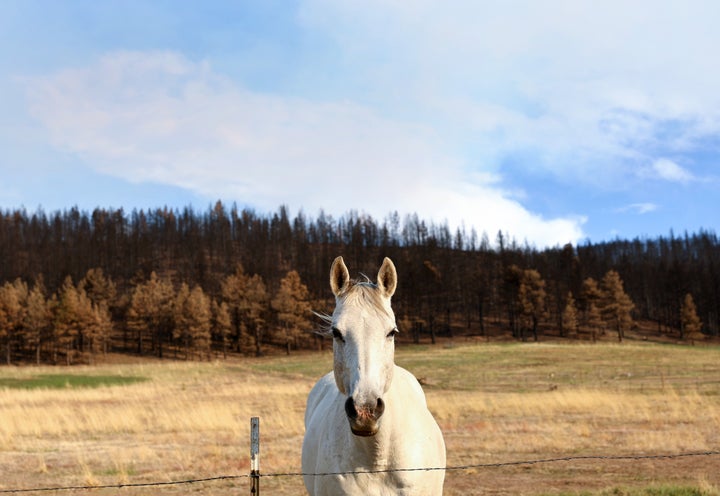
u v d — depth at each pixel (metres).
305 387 34.22
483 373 43.75
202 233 153.00
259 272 122.62
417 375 43.66
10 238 137.25
